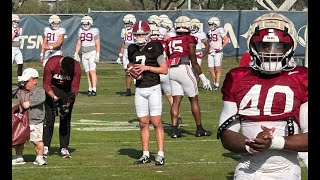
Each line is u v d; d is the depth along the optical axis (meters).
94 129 50.03
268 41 18.08
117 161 37.78
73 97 37.69
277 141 17.70
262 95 18.36
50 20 69.00
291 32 18.19
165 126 51.59
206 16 105.75
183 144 43.38
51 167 36.00
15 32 77.19
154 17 58.16
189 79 45.16
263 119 18.34
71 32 106.62
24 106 35.03
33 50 107.31
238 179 18.61
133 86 84.69
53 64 37.19
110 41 107.94
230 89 18.73
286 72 18.52
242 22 107.50
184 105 65.50
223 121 18.77
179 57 44.75
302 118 18.30
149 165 36.56
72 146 42.84
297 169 18.55
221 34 78.62
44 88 37.53
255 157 18.38
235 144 18.20
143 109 36.22
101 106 64.31
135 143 44.00
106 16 107.00
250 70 18.75
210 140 44.97
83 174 34.25
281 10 109.88
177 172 34.69
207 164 36.78
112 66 107.81
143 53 35.56
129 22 72.38
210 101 67.88
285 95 18.28
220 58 78.44
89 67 73.19
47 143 38.59
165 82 48.53
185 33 44.78
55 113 38.03
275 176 18.31
